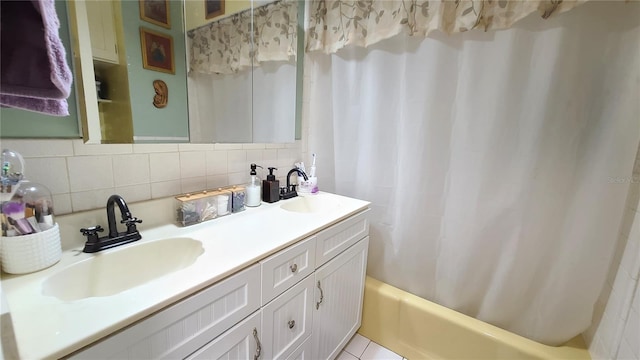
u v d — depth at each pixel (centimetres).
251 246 84
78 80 79
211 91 118
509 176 113
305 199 152
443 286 140
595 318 110
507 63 106
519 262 117
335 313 126
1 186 63
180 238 92
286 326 94
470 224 125
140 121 95
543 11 96
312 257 103
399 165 142
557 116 101
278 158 155
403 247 147
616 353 93
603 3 91
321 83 165
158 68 100
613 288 100
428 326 139
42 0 43
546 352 113
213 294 67
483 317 131
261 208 127
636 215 92
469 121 118
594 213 99
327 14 149
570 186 104
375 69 141
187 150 111
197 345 65
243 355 79
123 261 81
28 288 60
